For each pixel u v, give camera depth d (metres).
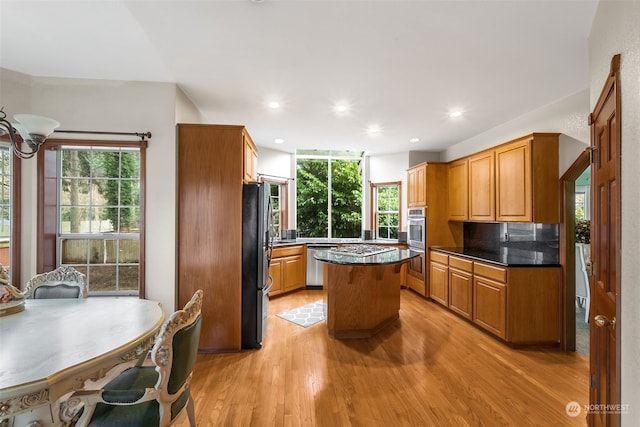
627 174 1.11
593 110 1.65
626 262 1.12
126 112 2.66
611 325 1.28
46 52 2.23
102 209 2.76
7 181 2.55
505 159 3.28
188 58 2.21
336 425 1.77
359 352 2.74
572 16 1.69
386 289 3.37
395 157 5.47
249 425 1.77
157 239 2.68
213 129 2.74
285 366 2.48
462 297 3.55
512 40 1.94
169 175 2.69
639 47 1.00
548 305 2.84
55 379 1.09
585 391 2.12
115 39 2.06
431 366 2.48
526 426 1.76
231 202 2.75
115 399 1.23
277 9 1.66
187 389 1.50
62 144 2.62
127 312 1.78
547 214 2.92
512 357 2.64
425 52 2.10
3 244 2.54
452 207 4.33
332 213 6.33
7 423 1.28
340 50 2.09
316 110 3.29
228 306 2.75
